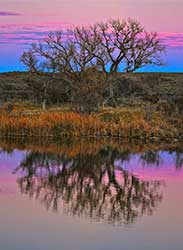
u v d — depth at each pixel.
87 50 56.59
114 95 57.62
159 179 20.44
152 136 34.69
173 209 15.59
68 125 35.06
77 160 25.08
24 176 20.55
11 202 16.00
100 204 16.14
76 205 15.88
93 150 28.69
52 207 15.56
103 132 35.25
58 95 56.44
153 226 13.76
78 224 13.78
